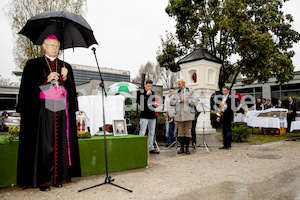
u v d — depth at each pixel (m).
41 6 13.60
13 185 3.61
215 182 3.72
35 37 3.79
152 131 6.46
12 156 3.61
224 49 13.59
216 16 12.59
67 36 3.94
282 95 20.56
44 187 3.37
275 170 4.43
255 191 3.28
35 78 3.36
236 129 8.59
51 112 3.39
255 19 13.10
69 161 3.62
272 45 11.05
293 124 10.44
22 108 3.30
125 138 4.54
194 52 11.60
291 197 3.04
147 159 4.80
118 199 3.05
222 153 6.32
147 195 3.18
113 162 4.40
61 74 3.46
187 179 3.90
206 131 11.16
